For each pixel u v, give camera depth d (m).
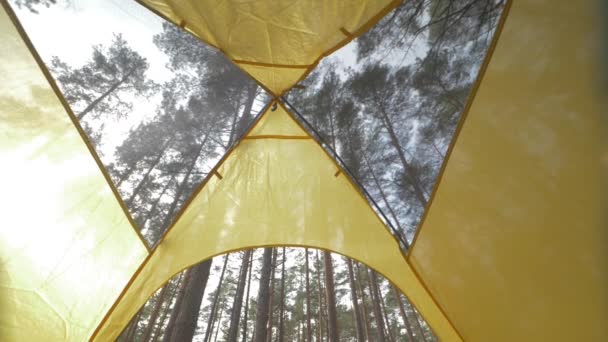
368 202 3.41
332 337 10.02
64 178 2.56
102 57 4.04
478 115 2.14
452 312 2.60
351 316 12.45
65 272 2.61
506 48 1.91
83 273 2.69
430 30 3.08
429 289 2.82
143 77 4.35
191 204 3.45
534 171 1.76
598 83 1.31
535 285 1.86
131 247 3.03
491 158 2.06
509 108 1.89
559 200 1.62
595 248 1.44
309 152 3.52
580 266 1.54
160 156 4.60
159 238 3.34
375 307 11.12
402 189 3.45
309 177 3.54
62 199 2.57
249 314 12.35
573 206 1.53
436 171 3.38
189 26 2.21
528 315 1.94
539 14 1.67
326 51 2.36
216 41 2.30
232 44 2.32
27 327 2.46
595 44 1.19
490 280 2.20
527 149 1.79
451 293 2.57
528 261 1.88
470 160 2.24
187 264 3.26
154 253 3.18
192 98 4.71
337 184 3.56
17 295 2.45
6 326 2.41
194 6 2.05
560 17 1.52
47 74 2.39
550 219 1.69
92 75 4.09
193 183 4.55
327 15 2.09
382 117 3.54
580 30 1.36
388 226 3.35
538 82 1.68
